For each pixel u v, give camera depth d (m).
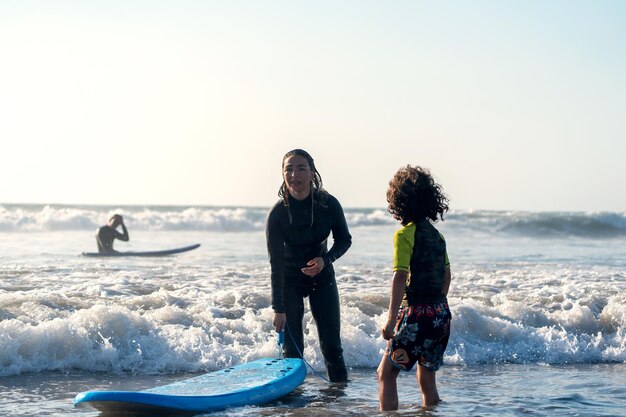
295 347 6.19
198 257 17.92
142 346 6.97
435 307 4.91
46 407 5.31
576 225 35.38
